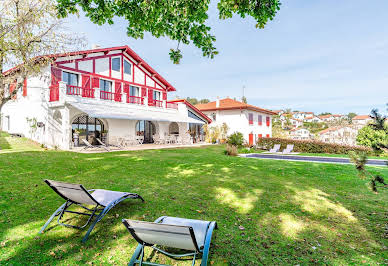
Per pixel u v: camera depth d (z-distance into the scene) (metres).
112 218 5.75
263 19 6.07
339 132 65.06
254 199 7.39
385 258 4.31
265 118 44.66
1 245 4.38
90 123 23.75
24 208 6.09
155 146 24.75
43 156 13.35
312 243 4.85
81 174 9.77
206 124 37.38
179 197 7.38
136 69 28.78
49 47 16.59
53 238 4.74
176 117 29.00
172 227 3.28
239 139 26.56
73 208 6.29
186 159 14.65
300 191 8.38
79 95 20.89
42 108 20.47
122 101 25.33
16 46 15.39
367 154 5.15
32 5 15.66
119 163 12.48
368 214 6.47
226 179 9.76
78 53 21.62
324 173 11.47
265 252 4.46
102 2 6.76
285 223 5.78
